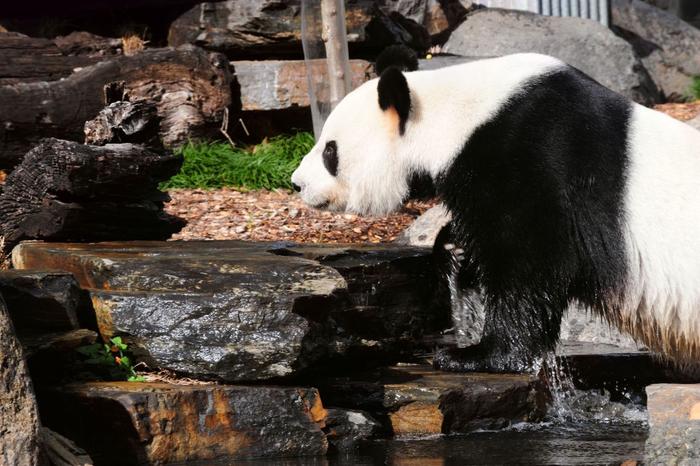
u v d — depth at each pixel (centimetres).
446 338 1134
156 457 770
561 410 979
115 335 870
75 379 843
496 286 962
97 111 1756
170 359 845
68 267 970
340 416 854
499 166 942
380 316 1023
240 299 849
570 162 920
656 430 808
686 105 2247
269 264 909
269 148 1870
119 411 771
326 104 1819
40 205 1107
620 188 908
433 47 2417
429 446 845
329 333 904
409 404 898
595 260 920
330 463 783
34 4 2145
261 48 2053
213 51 2053
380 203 1043
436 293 1132
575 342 1191
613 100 938
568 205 920
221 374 830
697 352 934
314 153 1080
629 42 2745
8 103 1686
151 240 1180
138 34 2102
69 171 1066
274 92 1959
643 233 901
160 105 1858
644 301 913
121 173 1095
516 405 932
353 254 1093
